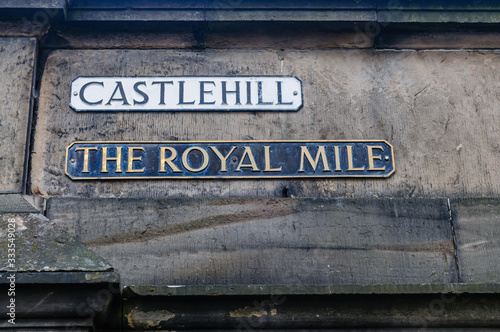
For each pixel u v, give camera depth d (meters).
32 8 7.62
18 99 7.41
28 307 6.28
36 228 6.66
